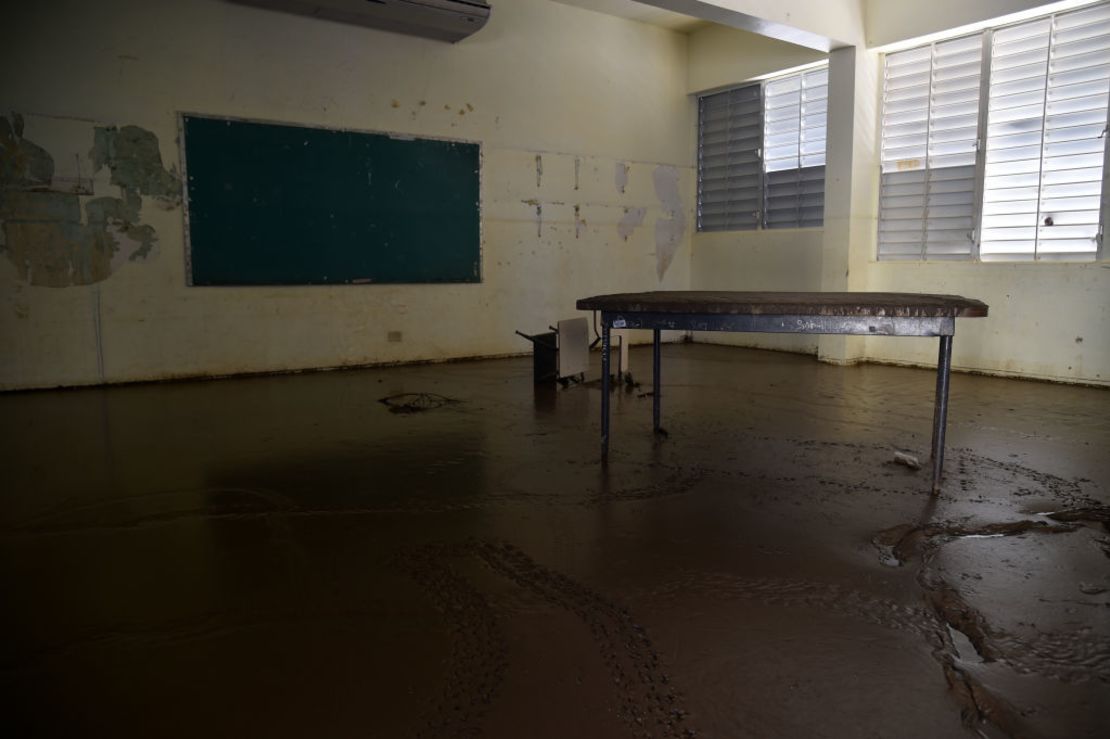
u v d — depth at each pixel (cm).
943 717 154
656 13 756
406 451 370
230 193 576
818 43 616
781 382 574
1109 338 527
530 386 561
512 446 379
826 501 292
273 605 207
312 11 579
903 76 626
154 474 331
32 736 149
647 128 802
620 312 335
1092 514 276
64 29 507
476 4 591
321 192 614
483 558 239
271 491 308
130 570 231
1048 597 209
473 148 688
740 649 182
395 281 660
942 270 615
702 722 153
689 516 276
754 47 739
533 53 714
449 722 153
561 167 745
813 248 718
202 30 553
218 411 465
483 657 179
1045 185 548
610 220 785
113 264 539
